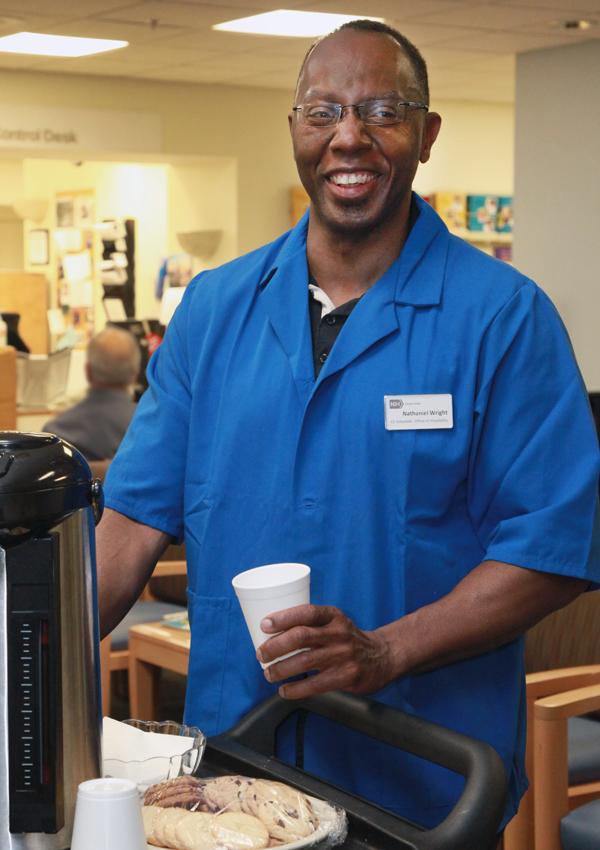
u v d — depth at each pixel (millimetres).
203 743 1035
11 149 8344
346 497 1316
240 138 9180
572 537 1228
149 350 8680
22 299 11703
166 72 8406
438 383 1312
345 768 1286
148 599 4230
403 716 1043
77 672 880
